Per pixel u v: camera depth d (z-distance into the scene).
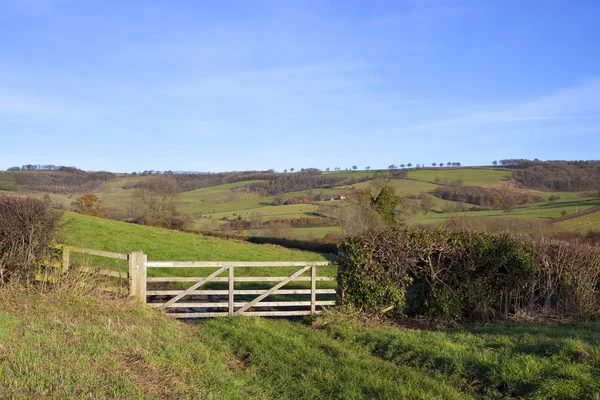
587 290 12.01
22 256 10.16
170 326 9.18
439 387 6.30
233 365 7.19
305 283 17.61
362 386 6.34
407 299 11.47
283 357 7.49
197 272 18.31
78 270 10.54
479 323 11.02
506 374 6.39
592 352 6.92
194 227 45.06
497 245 11.52
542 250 12.16
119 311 9.59
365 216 34.91
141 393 5.25
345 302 11.29
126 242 24.00
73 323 7.90
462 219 23.50
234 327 9.51
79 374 5.52
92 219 31.06
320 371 6.85
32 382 5.11
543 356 7.05
